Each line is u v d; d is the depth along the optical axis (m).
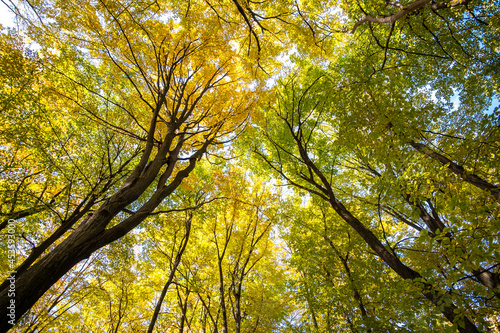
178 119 6.02
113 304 9.52
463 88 7.43
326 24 7.20
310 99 8.44
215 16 5.74
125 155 8.34
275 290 11.05
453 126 7.64
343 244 8.14
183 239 8.75
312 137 9.08
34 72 5.40
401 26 5.96
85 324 10.24
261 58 7.05
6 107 4.77
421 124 5.02
